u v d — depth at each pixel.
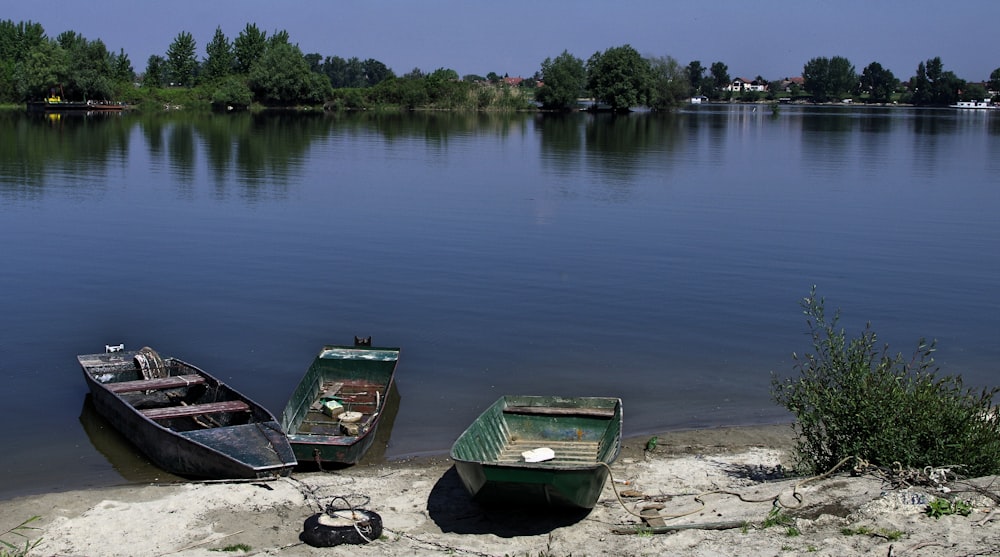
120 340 18.94
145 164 47.16
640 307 21.64
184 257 25.88
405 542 10.77
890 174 47.62
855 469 11.26
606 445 12.49
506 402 13.72
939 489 10.44
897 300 22.48
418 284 23.39
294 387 16.69
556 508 11.38
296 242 28.02
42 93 105.06
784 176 46.28
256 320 20.34
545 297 22.39
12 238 28.03
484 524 11.41
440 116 104.44
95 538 11.10
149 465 13.61
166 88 131.38
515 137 70.81
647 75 115.38
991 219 33.41
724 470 13.22
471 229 30.52
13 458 13.70
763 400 16.30
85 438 14.48
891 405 11.42
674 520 10.91
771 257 26.80
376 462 13.76
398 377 17.09
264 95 115.12
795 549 9.41
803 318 20.91
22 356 17.95
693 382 17.08
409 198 37.03
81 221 30.91
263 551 10.55
